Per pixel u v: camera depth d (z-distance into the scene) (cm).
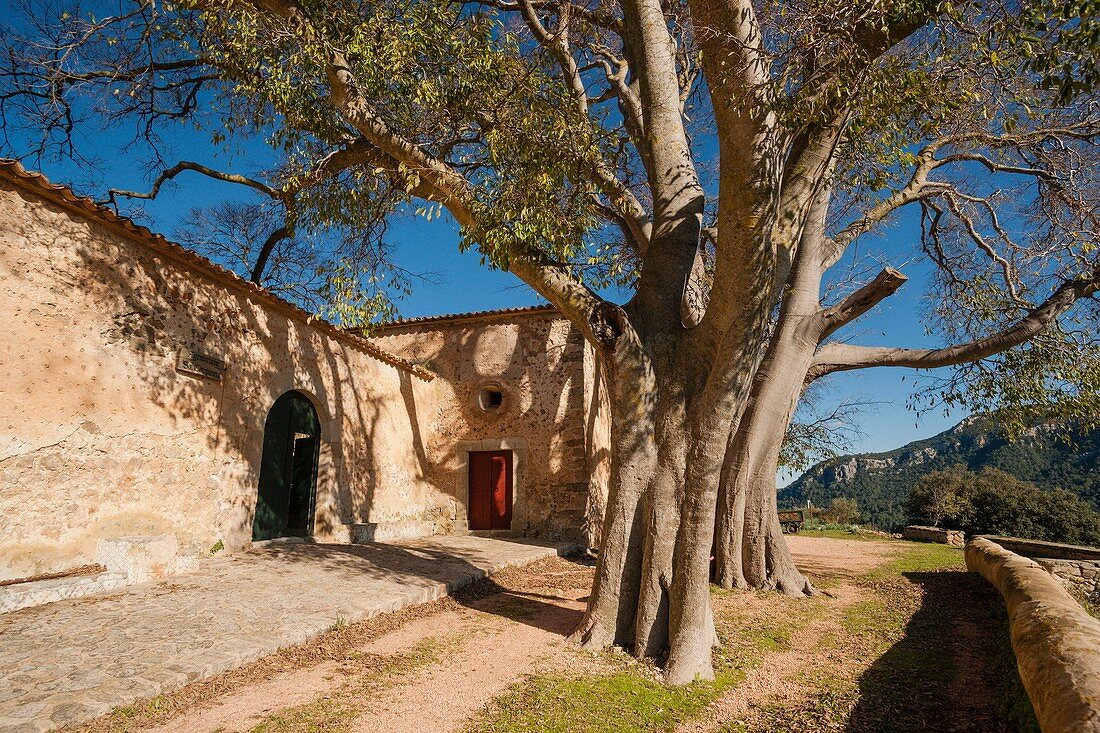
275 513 817
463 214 526
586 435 1120
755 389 720
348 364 979
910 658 453
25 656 358
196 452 663
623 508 473
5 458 476
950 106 379
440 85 569
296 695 351
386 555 802
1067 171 749
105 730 289
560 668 415
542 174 511
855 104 387
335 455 916
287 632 439
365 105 539
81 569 527
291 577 615
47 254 522
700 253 809
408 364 1137
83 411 539
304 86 589
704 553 429
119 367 578
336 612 500
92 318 556
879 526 2405
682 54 784
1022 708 308
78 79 686
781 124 379
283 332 827
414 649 452
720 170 389
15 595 443
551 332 1172
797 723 329
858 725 325
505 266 504
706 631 429
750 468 729
